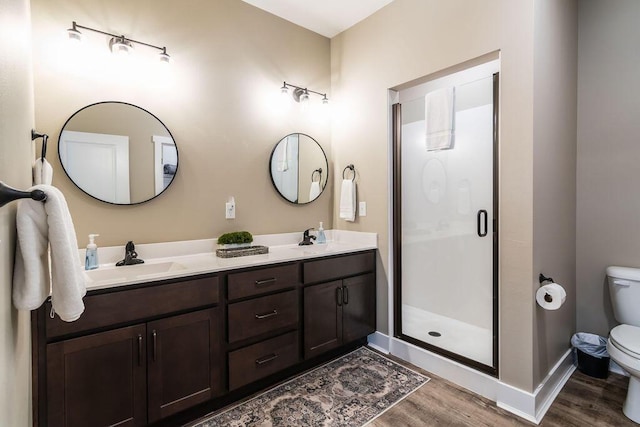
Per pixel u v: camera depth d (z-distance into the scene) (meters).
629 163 2.13
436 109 2.19
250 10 2.46
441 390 2.01
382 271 2.56
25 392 1.05
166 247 2.06
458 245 2.14
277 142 2.63
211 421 1.72
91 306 1.38
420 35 2.24
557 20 1.97
